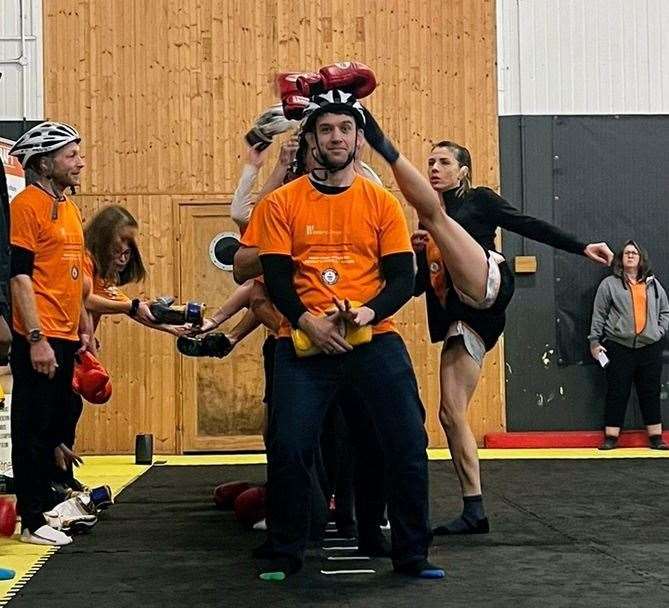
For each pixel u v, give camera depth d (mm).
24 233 4273
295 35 8992
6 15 8891
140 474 7137
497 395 9016
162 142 8883
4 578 3586
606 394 8930
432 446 8875
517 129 9133
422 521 3535
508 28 9141
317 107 3455
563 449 8719
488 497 5652
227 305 5344
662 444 8703
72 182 4445
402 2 9039
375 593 3266
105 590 3377
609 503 5398
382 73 9031
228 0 8961
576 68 9195
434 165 4617
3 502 4477
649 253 9211
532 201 9133
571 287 9070
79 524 4520
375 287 3486
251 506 4637
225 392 8789
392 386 3465
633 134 9219
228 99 8930
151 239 8852
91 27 8891
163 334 8758
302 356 3459
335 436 4379
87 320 5422
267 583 3436
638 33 9242
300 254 3486
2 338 3561
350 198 3494
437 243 4191
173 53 8922
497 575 3541
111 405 8719
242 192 4637
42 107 8875
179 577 3564
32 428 4305
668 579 3471
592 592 3268
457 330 4469
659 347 8773
